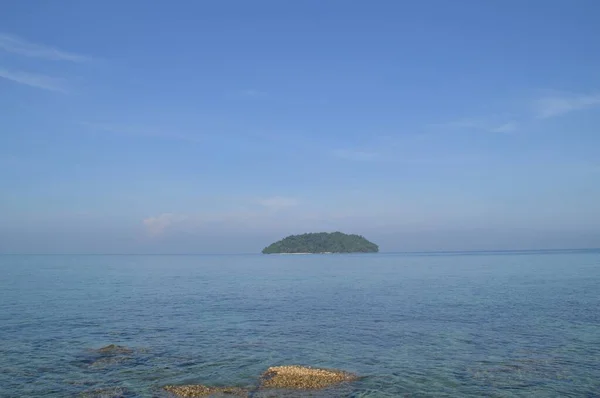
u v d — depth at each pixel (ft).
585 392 61.26
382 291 189.37
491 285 207.72
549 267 363.97
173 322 113.19
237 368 72.23
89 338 93.61
